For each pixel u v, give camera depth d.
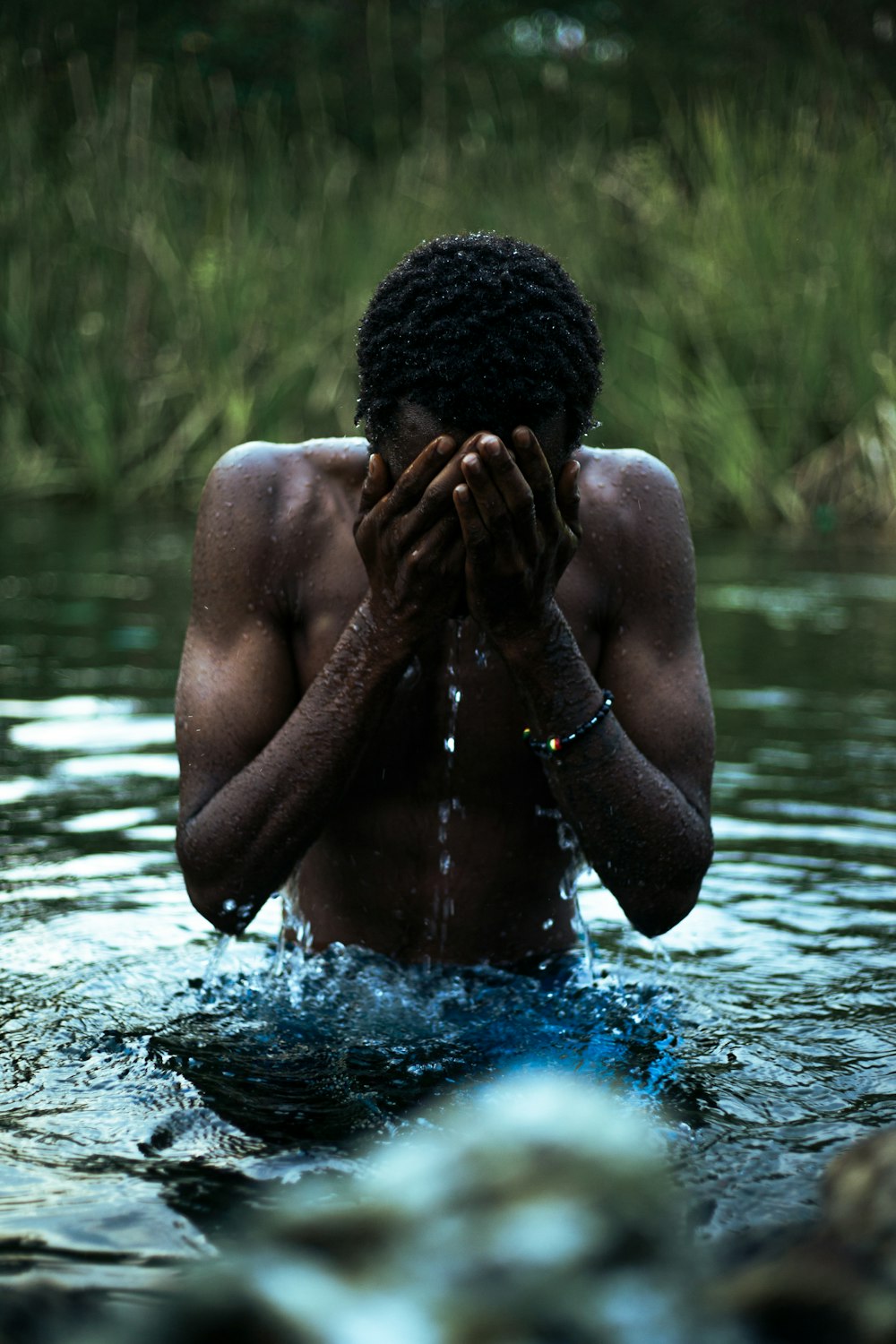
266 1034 1.67
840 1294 0.69
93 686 3.73
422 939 1.99
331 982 1.88
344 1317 0.62
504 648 1.76
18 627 4.57
